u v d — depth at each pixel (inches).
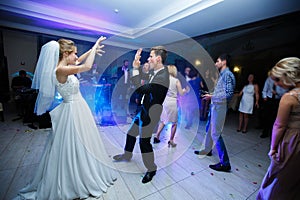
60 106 51.6
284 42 170.4
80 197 50.2
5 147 84.7
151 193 56.0
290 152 40.2
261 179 66.6
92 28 149.3
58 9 129.6
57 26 149.1
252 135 122.0
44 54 48.4
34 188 51.0
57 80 48.1
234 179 66.0
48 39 214.5
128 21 149.2
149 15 135.5
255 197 56.2
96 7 124.0
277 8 95.3
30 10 119.6
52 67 48.3
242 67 219.3
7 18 130.6
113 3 116.1
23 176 61.4
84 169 51.3
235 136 119.0
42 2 119.0
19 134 103.4
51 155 49.1
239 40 176.7
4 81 225.8
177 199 54.0
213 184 62.5
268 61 199.3
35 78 51.1
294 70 38.1
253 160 82.7
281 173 41.9
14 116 145.9
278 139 41.9
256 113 203.3
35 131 109.3
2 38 222.2
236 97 203.5
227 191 58.8
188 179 64.9
